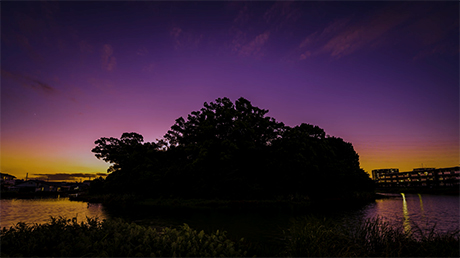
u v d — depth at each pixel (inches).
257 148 1565.0
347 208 1135.6
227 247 197.8
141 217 810.2
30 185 3481.8
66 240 180.7
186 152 1654.8
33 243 170.2
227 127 1569.9
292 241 269.1
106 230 205.5
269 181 1595.7
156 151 1991.9
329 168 1761.8
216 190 1412.4
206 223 671.8
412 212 989.8
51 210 1074.7
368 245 262.5
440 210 1071.0
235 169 1462.8
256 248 298.0
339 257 226.8
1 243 168.7
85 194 2181.3
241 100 1657.2
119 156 2017.7
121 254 166.7
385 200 1731.1
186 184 1531.7
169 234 207.9
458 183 4232.3
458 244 248.7
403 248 250.5
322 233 263.7
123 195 1581.0
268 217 791.1
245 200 1343.5
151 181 1644.9
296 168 1545.3
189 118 1734.7
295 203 1301.7
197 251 185.2
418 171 5034.5
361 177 2129.7
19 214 933.8
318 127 1847.9
